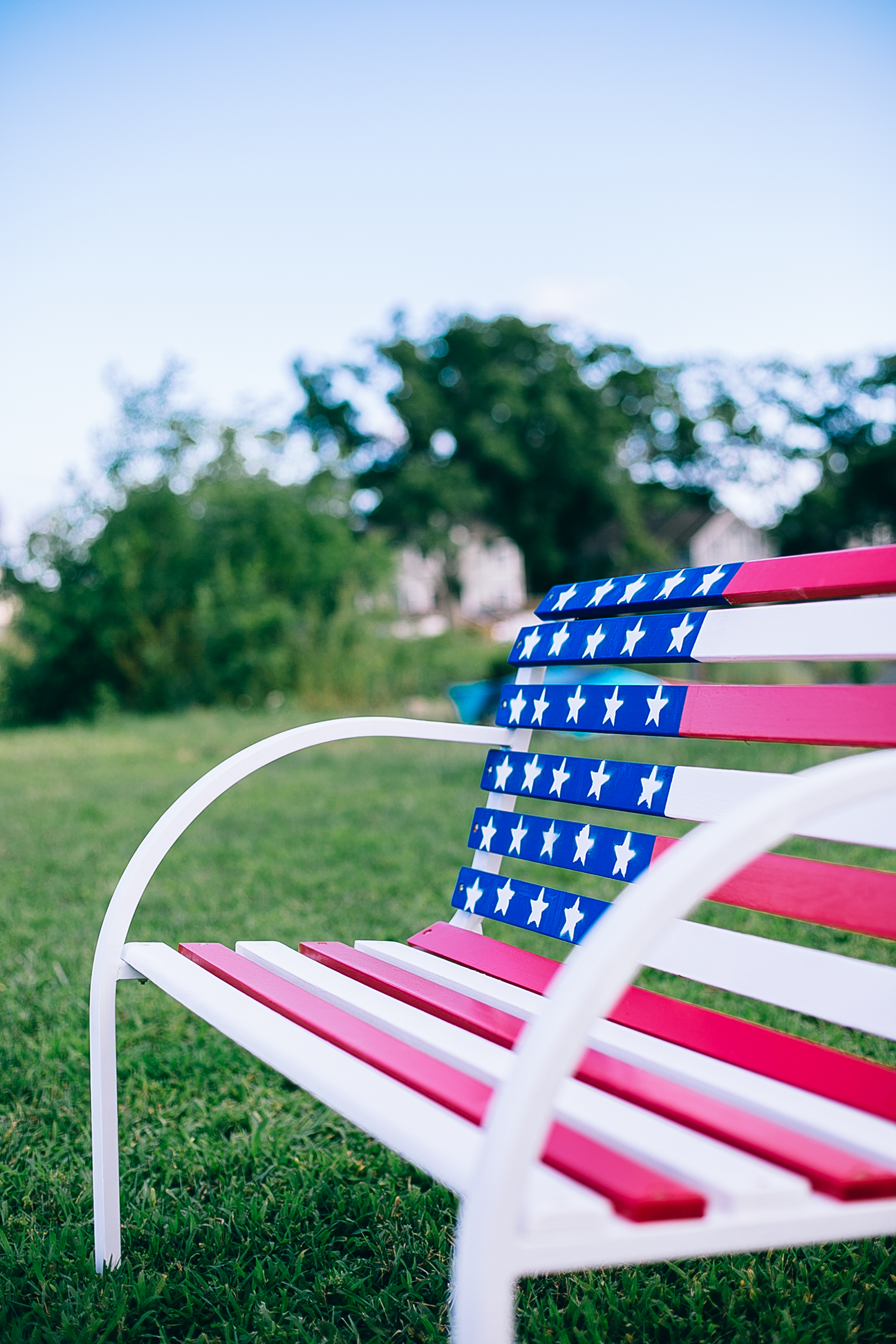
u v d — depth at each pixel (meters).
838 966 1.28
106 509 16.98
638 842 1.63
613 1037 1.32
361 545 18.27
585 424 43.16
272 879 4.53
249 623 16.02
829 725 1.43
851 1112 1.07
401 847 5.18
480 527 44.94
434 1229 1.79
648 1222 0.84
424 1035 1.29
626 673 9.21
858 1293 1.59
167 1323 1.56
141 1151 2.13
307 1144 2.19
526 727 1.94
